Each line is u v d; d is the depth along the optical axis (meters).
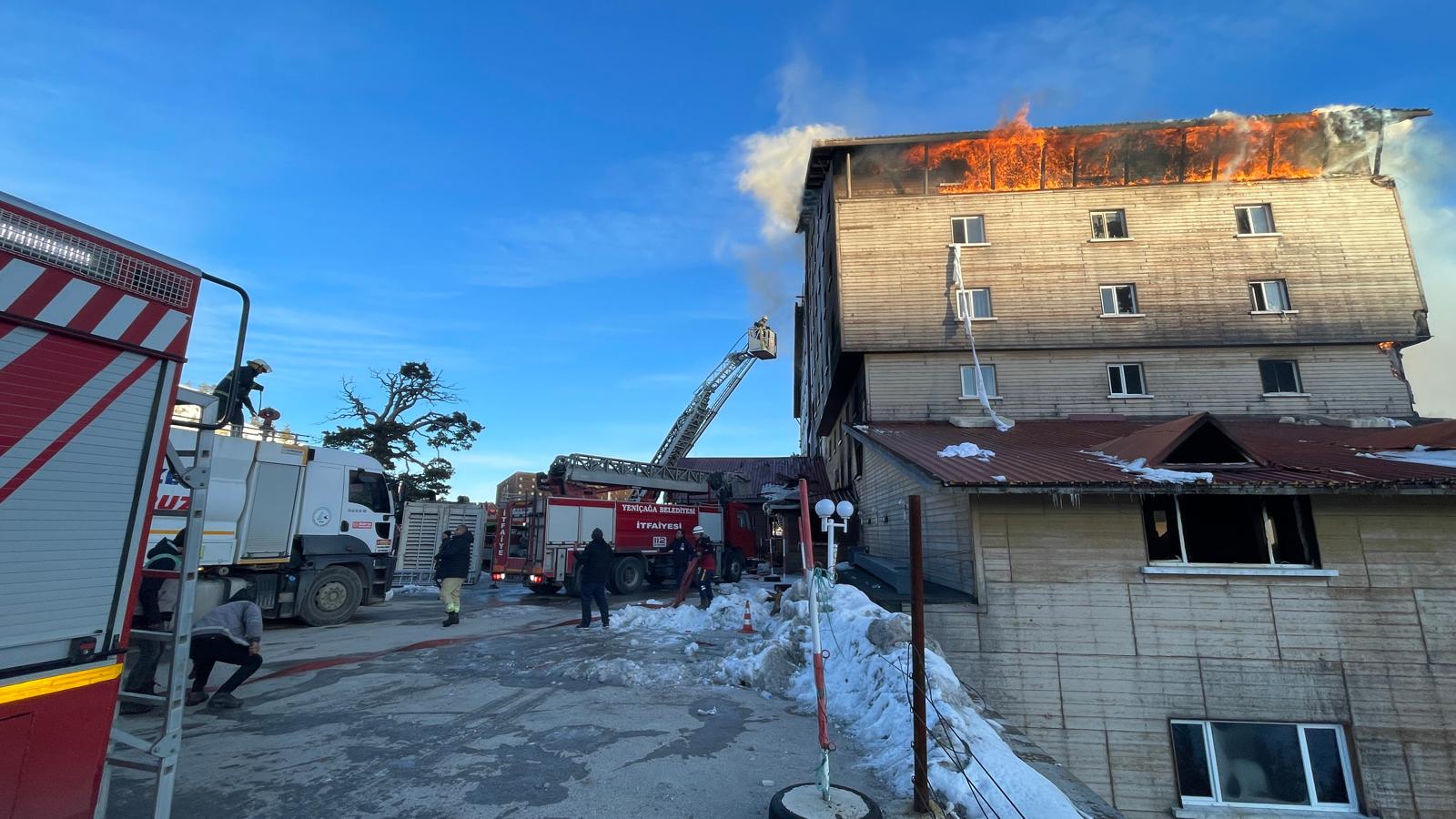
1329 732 9.02
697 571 14.24
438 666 8.17
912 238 19.92
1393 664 8.97
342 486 12.78
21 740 2.41
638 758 4.87
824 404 25.78
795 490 29.30
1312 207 18.83
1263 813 8.78
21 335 2.53
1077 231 19.42
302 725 5.66
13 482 2.46
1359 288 18.23
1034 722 9.30
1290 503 9.68
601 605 11.53
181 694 3.13
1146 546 9.65
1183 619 9.37
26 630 2.45
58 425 2.62
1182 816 8.78
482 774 4.54
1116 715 9.23
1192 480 9.20
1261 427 16.05
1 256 2.44
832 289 21.81
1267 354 18.22
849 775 4.54
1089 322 18.80
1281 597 9.26
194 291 3.23
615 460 20.33
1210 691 9.15
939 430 16.59
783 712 6.19
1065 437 14.97
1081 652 9.42
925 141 19.94
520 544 18.70
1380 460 10.59
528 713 6.09
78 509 2.67
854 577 14.64
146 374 2.98
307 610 11.66
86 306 2.71
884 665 6.21
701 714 6.04
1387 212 18.66
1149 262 18.97
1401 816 8.62
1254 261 18.62
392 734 5.41
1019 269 19.33
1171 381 18.34
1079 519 9.77
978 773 4.25
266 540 11.34
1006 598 9.64
